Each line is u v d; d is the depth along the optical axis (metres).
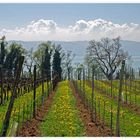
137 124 33.81
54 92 78.00
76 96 66.88
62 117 37.03
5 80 55.75
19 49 125.88
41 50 155.00
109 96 66.50
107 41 154.50
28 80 69.69
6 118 22.09
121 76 26.64
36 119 35.91
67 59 164.88
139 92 75.69
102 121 35.50
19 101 49.44
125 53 153.38
